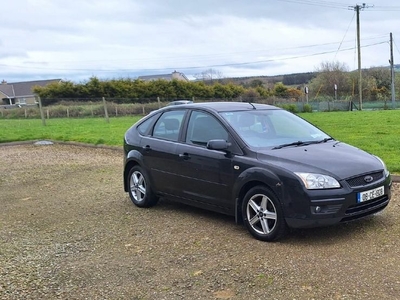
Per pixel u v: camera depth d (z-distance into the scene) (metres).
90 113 34.03
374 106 46.00
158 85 50.66
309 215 4.96
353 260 4.62
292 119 6.75
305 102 41.91
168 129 6.91
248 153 5.59
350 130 17.45
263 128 6.20
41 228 6.46
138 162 7.18
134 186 7.41
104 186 9.13
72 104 37.84
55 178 10.27
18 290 4.36
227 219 6.35
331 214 4.97
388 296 3.83
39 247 5.61
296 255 4.84
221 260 4.84
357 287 4.02
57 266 4.95
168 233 5.89
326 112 37.09
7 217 7.12
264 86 60.28
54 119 31.62
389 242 5.08
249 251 5.05
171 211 6.97
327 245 5.09
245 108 6.59
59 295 4.23
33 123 27.34
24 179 10.30
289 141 6.02
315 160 5.27
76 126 23.38
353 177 5.11
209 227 6.03
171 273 4.60
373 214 5.59
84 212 7.23
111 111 34.28
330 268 4.45
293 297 3.91
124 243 5.61
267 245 5.21
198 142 6.30
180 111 6.82
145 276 4.56
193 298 4.02
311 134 6.41
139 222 6.49
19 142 17.36
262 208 5.37
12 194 8.82
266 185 5.30
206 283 4.30
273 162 5.32
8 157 14.06
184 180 6.39
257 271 4.49
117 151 14.25
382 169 5.51
